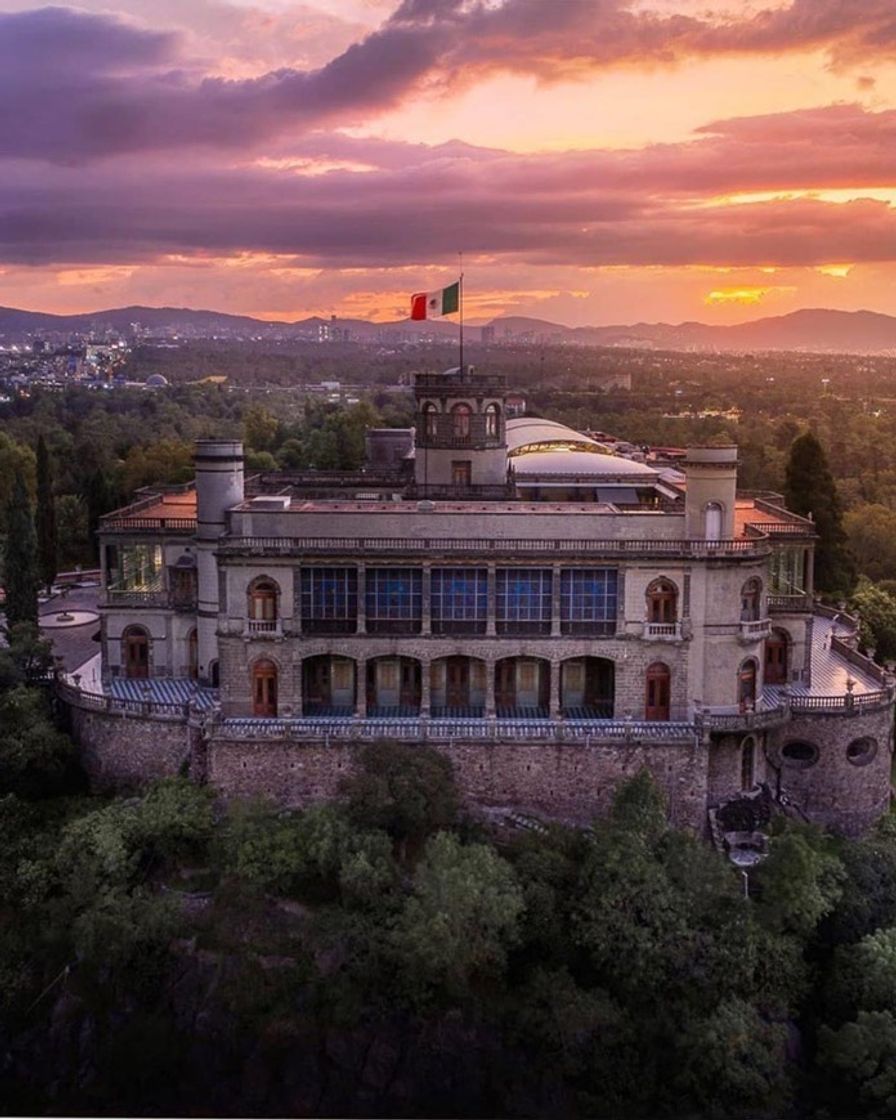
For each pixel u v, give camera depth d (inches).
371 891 2642.7
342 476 4264.3
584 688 3334.2
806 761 3284.9
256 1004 2598.4
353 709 3314.5
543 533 3198.8
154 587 3521.2
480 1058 2524.6
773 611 3508.9
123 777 3260.3
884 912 2775.6
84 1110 2591.0
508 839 2972.4
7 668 3346.5
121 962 2630.4
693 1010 2513.5
